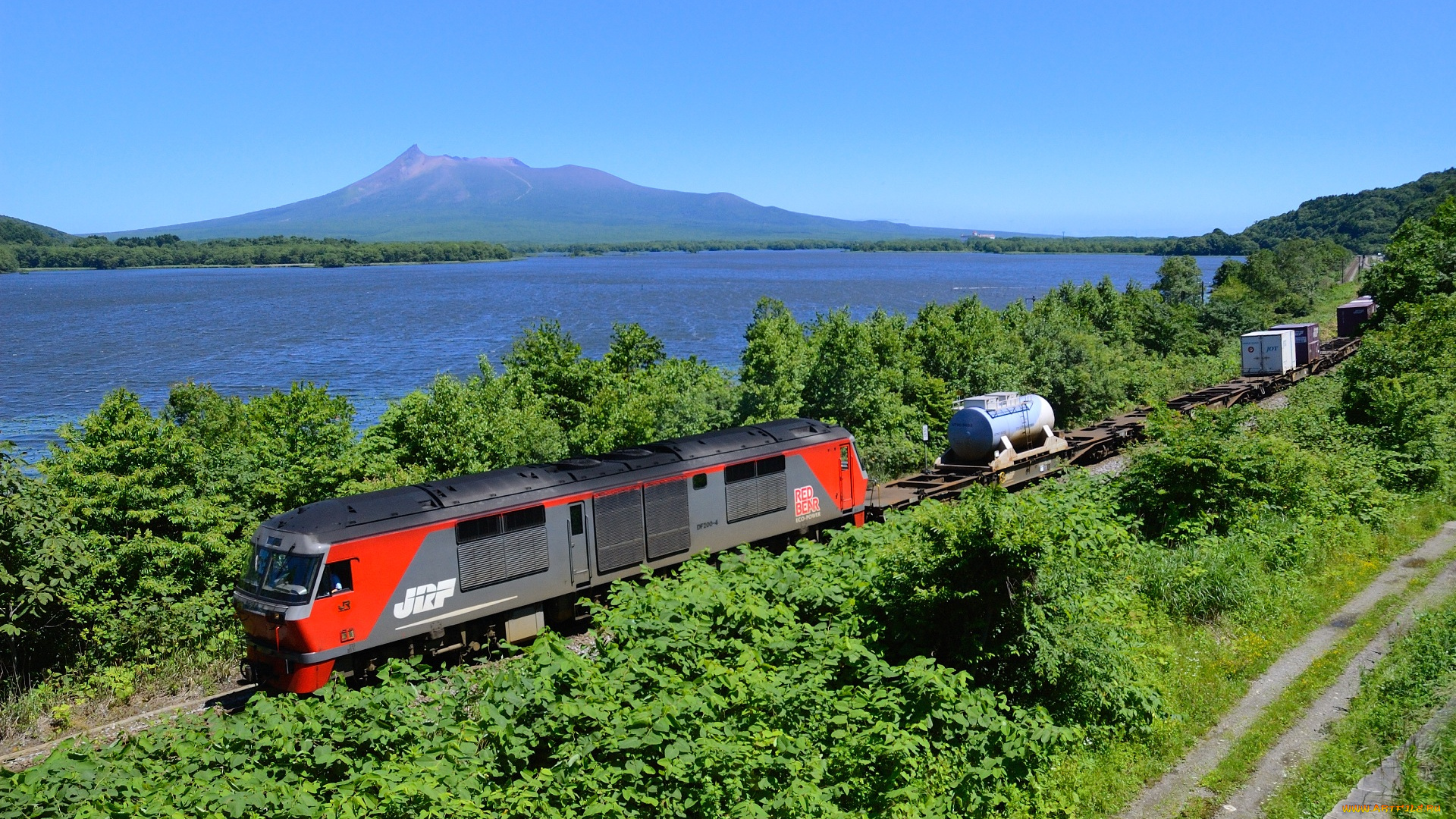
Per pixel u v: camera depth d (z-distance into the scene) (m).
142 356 89.69
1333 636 15.79
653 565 20.05
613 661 11.65
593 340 95.88
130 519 18.30
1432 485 24.47
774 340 33.06
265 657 15.63
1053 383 41.62
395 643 16.52
